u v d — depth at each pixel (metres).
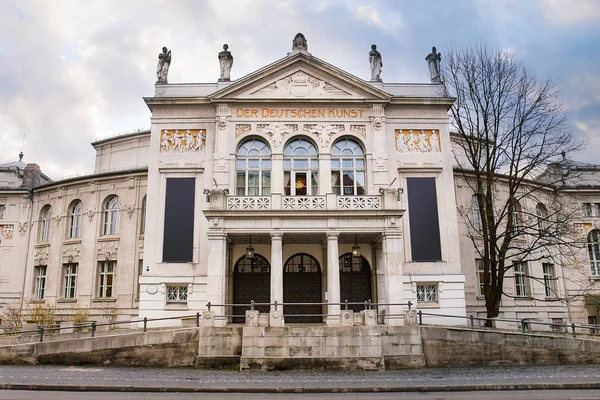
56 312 32.16
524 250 26.33
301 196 23.70
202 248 25.95
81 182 33.81
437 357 20.41
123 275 31.22
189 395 13.52
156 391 14.25
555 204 31.69
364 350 19.16
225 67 28.39
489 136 27.19
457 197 30.58
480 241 30.53
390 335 20.05
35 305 32.81
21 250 35.19
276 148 26.89
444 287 25.91
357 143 27.56
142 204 32.19
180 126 27.44
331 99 27.28
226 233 23.08
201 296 25.30
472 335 20.48
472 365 20.22
